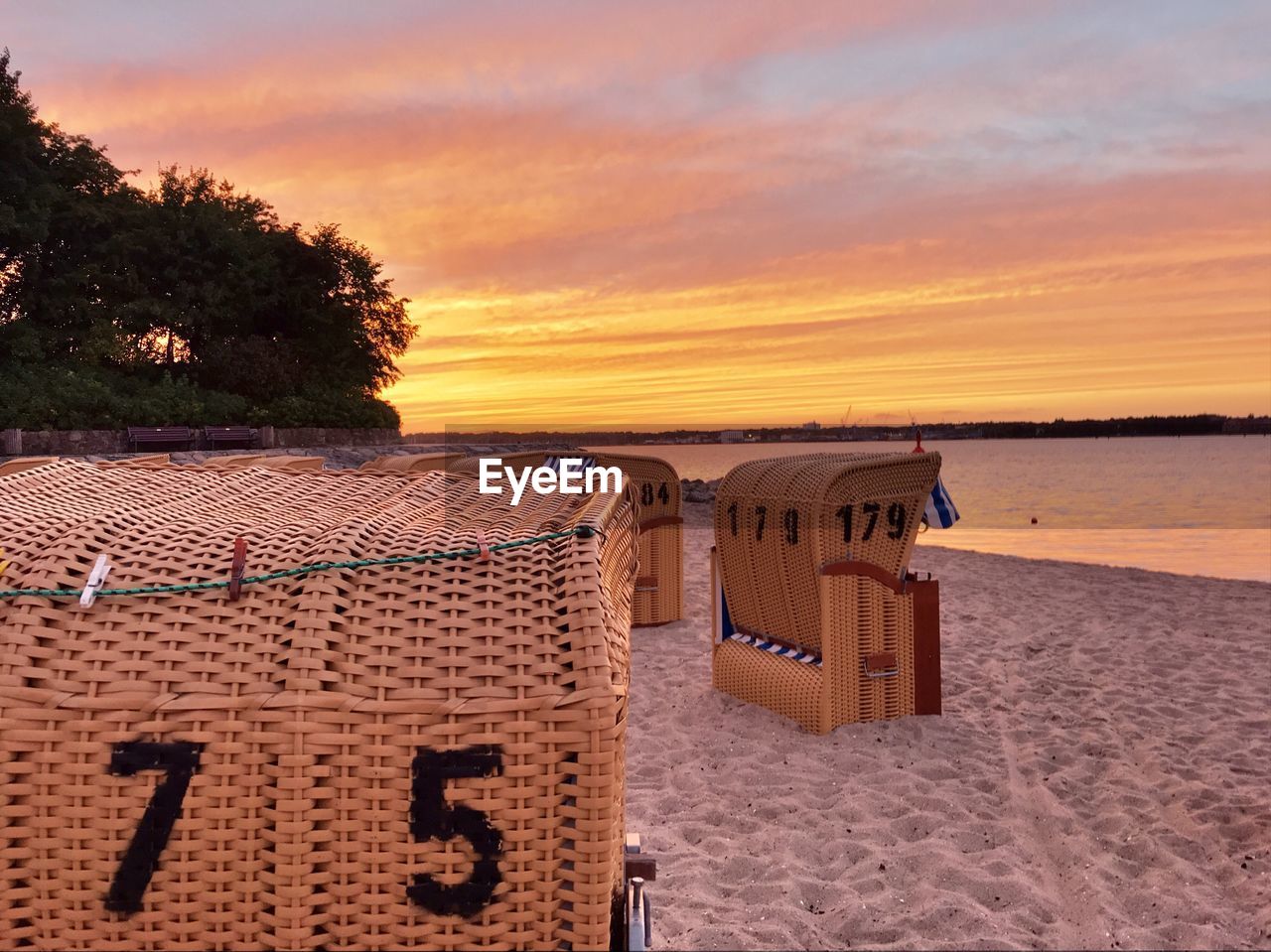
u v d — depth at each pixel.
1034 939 3.61
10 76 33.16
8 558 1.63
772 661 6.72
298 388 39.41
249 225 39.91
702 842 4.59
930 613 6.56
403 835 1.42
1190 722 6.48
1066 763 5.68
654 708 6.90
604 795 1.41
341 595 1.58
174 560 1.68
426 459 6.30
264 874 1.43
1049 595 12.02
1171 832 4.62
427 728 1.43
